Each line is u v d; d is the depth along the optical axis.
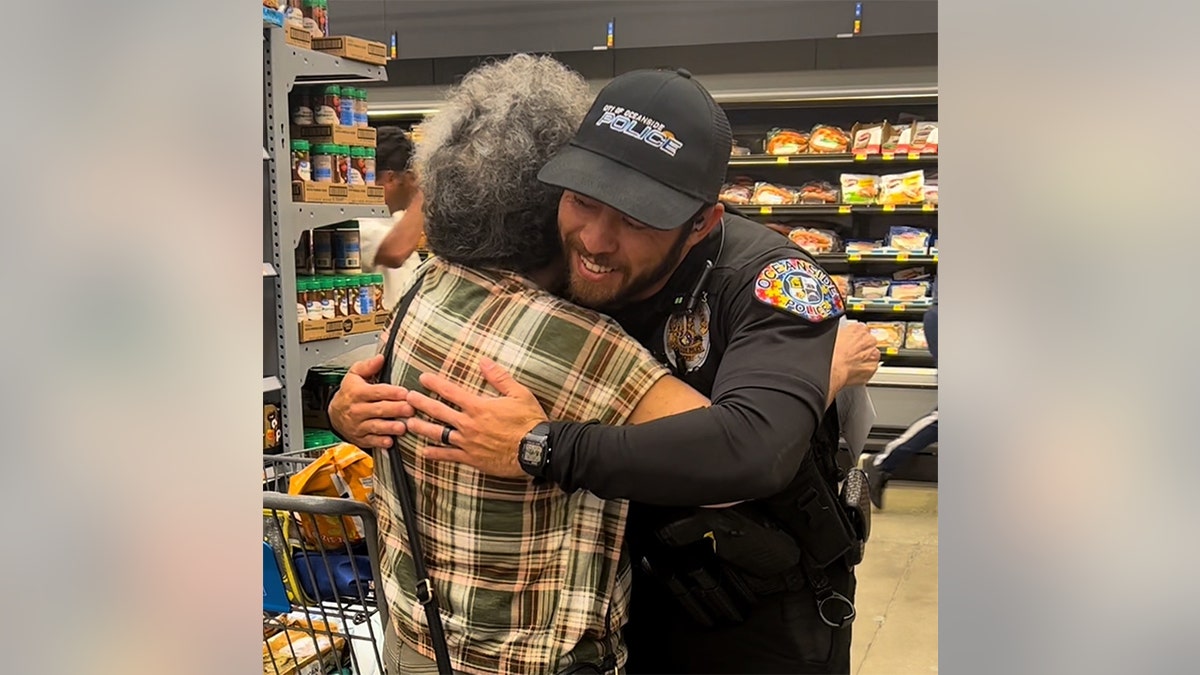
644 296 1.45
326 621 1.84
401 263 3.62
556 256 1.40
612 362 1.33
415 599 1.42
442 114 1.43
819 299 1.38
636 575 1.64
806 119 5.95
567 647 1.32
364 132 3.39
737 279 1.41
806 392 1.29
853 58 5.41
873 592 3.96
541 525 1.34
